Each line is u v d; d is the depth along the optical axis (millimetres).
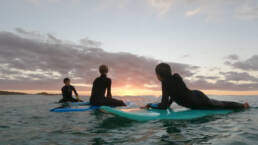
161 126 1973
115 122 2254
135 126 2000
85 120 2457
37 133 1771
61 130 1888
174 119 2336
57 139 1560
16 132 1817
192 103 2826
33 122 2350
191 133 1669
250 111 2945
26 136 1664
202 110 2920
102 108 2525
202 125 1988
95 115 2916
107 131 1811
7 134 1741
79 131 1831
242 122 2113
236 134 1607
